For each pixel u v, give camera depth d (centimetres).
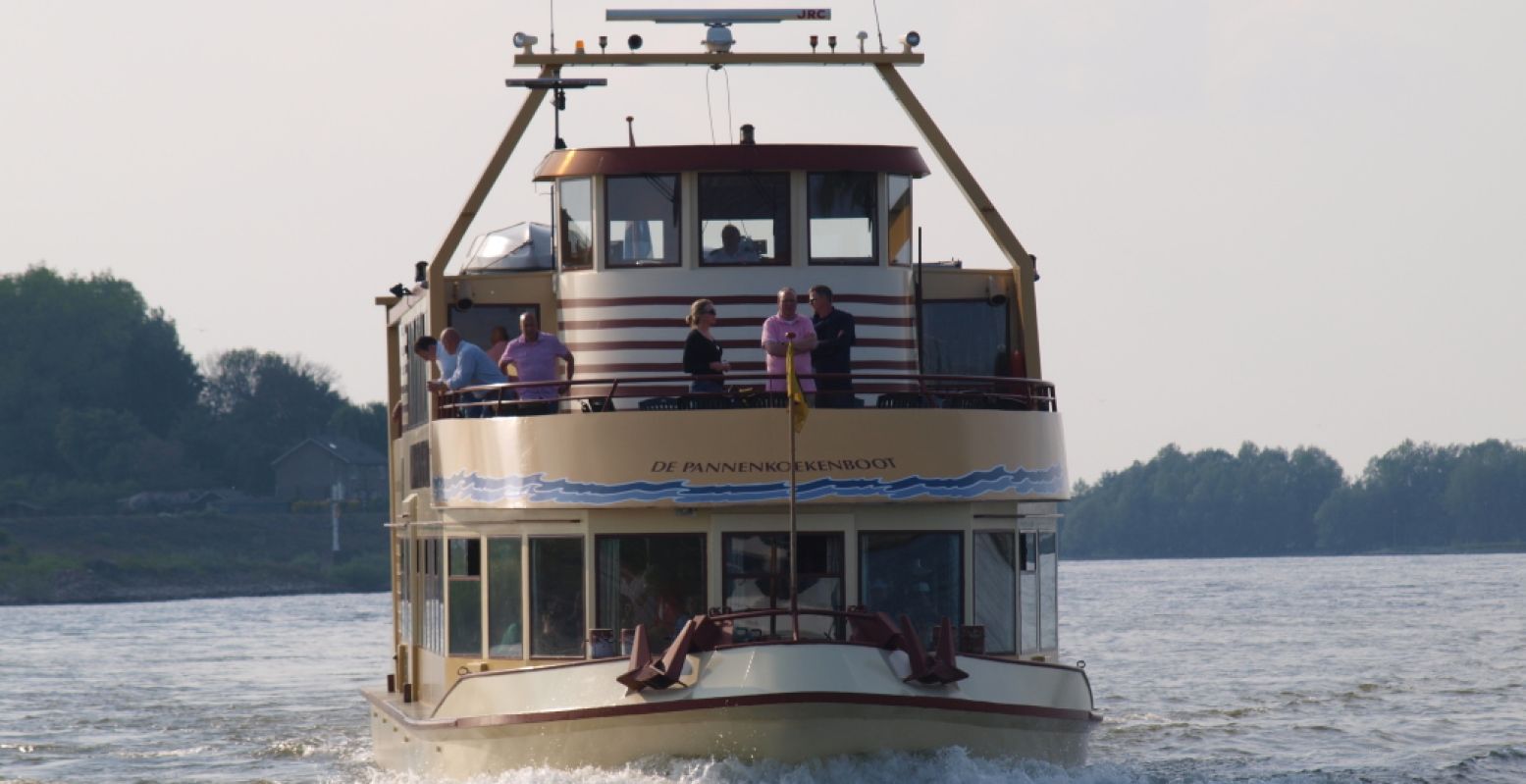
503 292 9988
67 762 13025
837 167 9456
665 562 8656
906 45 9862
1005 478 8712
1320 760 12325
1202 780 11350
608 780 8119
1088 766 10025
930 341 9988
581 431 8550
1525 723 14275
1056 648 9669
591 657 8488
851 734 7838
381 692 11844
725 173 9488
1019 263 9750
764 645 7869
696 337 8919
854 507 8644
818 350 9012
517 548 8856
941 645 8019
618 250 9556
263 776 12119
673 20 9906
